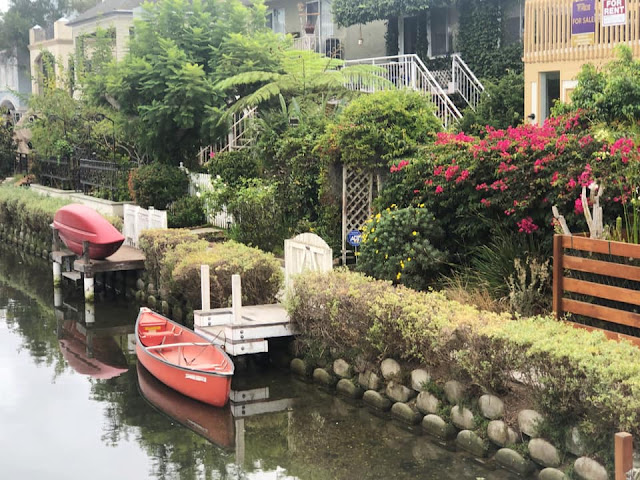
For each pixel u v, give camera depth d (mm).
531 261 12547
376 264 14289
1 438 11750
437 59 27266
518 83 21859
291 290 13734
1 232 32312
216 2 28500
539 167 12609
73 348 16656
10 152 41906
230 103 26656
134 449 11211
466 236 14352
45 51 38625
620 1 18281
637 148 12289
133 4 43188
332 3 28625
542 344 9117
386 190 15641
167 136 25641
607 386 8281
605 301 10984
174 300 17906
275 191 19812
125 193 26656
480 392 10344
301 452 10680
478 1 25594
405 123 17281
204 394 12555
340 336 12492
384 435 11039
